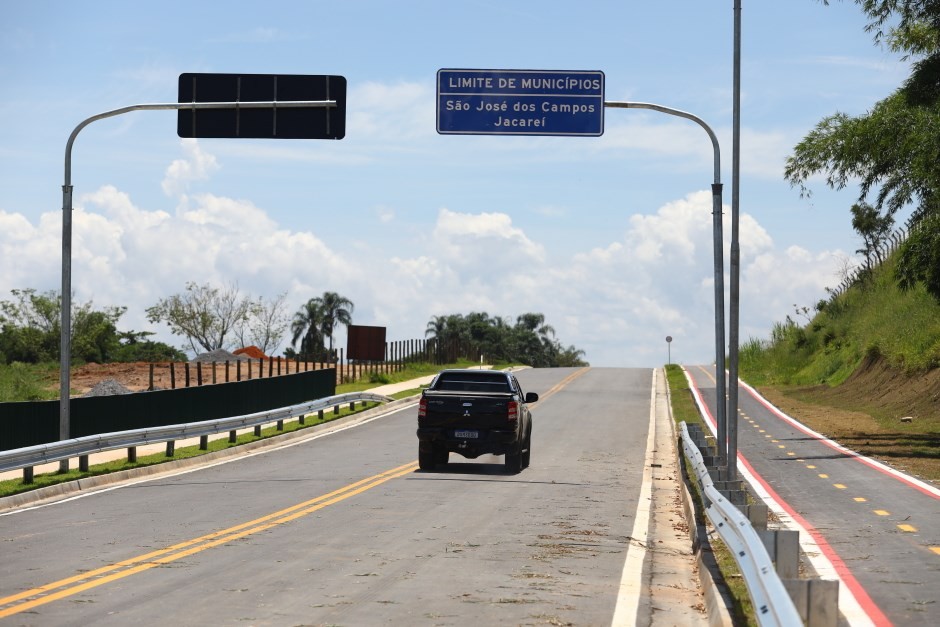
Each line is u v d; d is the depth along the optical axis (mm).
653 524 15758
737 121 19625
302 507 16766
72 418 26375
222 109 21984
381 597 9742
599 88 21250
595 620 9031
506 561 11945
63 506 17312
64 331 21984
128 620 8641
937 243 31000
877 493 18719
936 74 32469
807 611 6617
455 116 21375
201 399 33531
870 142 31219
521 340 147125
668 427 37156
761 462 24734
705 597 10023
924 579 10734
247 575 10789
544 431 34938
